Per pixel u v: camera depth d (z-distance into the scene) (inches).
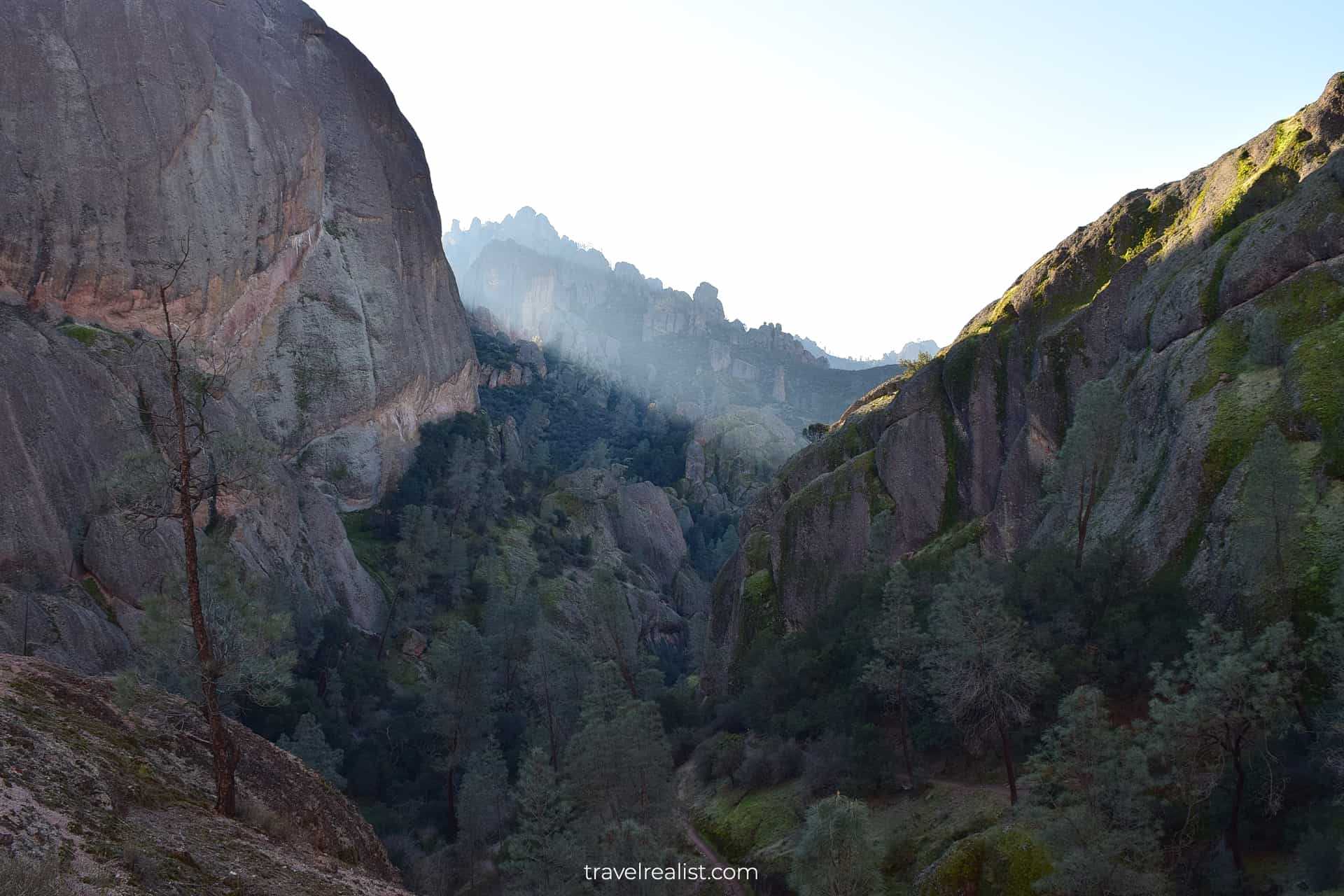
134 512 924.0
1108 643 1464.1
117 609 2031.3
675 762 2413.9
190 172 3102.9
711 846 1774.1
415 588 3449.8
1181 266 1988.2
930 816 1425.9
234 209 3253.0
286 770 1127.6
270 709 2266.2
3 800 635.5
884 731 1742.1
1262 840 1088.2
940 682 1453.0
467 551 3909.9
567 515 4726.9
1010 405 2346.2
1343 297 1583.4
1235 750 1042.1
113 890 603.8
